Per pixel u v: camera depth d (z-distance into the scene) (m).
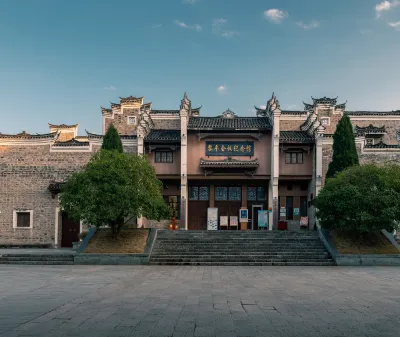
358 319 8.90
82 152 32.25
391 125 38.78
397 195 22.16
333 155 28.67
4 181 32.12
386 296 11.79
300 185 34.53
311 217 32.78
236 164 32.41
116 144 29.23
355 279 15.70
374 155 31.94
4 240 31.56
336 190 22.81
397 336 7.61
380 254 21.66
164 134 33.69
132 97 38.38
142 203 22.70
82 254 21.75
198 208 34.84
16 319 8.77
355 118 38.94
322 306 10.30
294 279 15.72
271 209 32.62
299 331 7.92
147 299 11.22
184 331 7.86
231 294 12.10
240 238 25.25
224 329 8.03
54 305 10.31
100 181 22.16
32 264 21.52
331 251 22.47
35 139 32.34
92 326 8.20
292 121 38.41
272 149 32.34
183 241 24.86
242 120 35.25
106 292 12.44
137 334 7.64
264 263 21.52
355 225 22.91
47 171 32.16
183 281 15.09
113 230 23.67
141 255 21.75
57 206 31.67
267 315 9.25
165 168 33.16
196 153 33.47
